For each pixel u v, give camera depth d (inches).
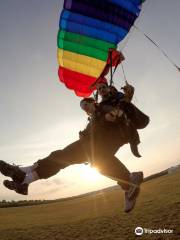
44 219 712.4
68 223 600.7
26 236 542.3
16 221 732.7
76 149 168.9
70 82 222.8
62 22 208.7
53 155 168.4
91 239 449.1
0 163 162.6
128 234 429.1
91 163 173.0
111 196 920.3
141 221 477.1
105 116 168.9
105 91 177.9
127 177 180.1
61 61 220.2
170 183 773.3
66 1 201.5
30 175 165.0
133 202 181.8
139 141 173.9
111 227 490.3
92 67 221.3
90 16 208.1
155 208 536.4
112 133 168.4
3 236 562.3
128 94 175.6
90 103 173.5
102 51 219.9
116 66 190.5
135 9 211.6
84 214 689.6
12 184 164.4
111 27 213.5
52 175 168.7
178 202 528.4
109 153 171.2
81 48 217.0
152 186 810.8
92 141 168.7
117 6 206.2
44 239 500.4
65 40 215.2
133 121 175.0
